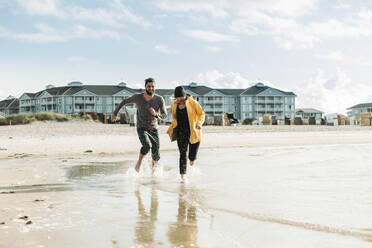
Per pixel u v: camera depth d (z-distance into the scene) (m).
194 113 5.54
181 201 3.51
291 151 9.81
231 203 3.36
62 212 3.06
